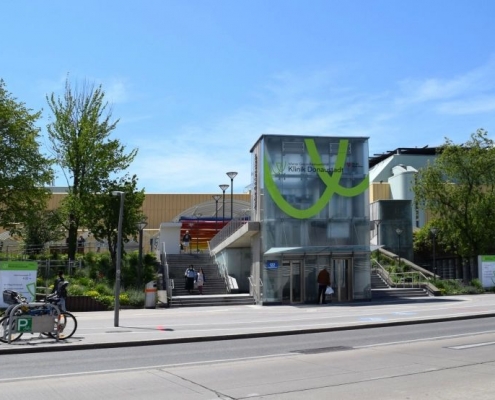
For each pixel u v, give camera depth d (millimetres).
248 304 33312
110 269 36438
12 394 9109
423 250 50875
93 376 10742
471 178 43219
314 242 33594
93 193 38531
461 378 10109
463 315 23219
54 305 16422
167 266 36781
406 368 11258
